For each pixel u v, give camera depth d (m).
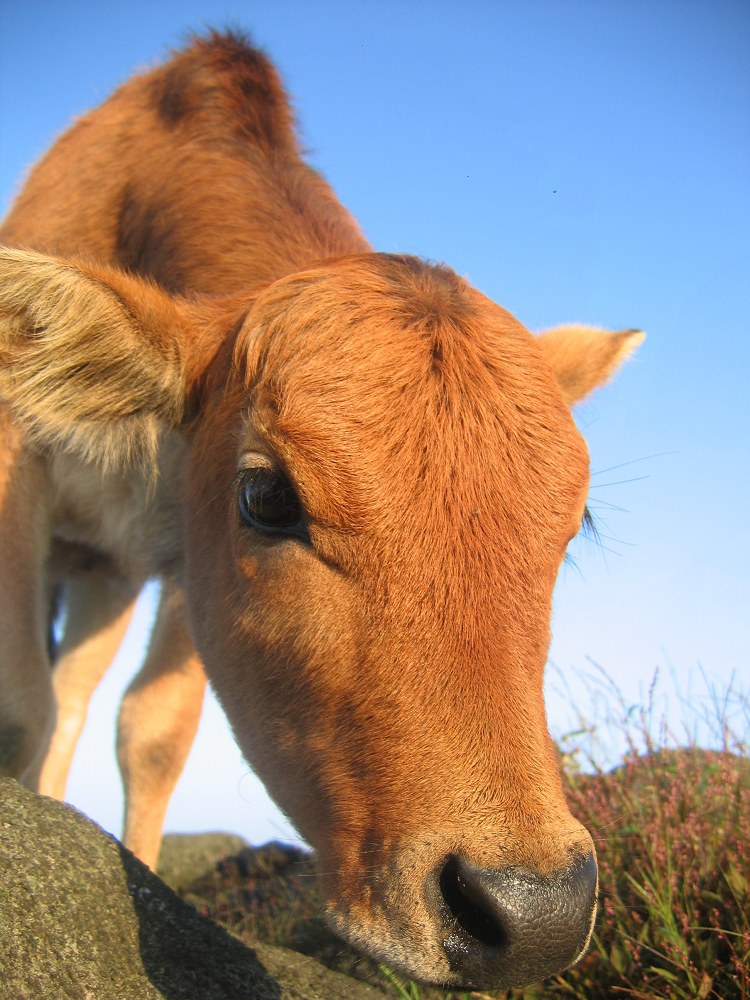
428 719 0.41
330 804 0.44
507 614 0.43
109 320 0.53
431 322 0.50
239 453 0.50
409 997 0.57
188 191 0.74
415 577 0.43
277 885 0.87
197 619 0.56
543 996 0.60
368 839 0.43
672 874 0.62
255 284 0.64
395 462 0.45
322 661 0.45
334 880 0.44
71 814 0.51
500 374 0.49
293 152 0.82
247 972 0.50
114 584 0.88
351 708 0.44
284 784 0.48
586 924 0.39
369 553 0.44
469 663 0.42
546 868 0.38
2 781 0.52
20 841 0.47
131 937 0.47
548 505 0.46
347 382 0.47
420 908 0.40
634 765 0.76
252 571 0.48
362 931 0.42
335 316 0.50
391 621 0.43
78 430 0.55
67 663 0.93
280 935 0.74
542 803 0.40
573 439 0.49
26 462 0.69
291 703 0.47
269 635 0.47
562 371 0.66
